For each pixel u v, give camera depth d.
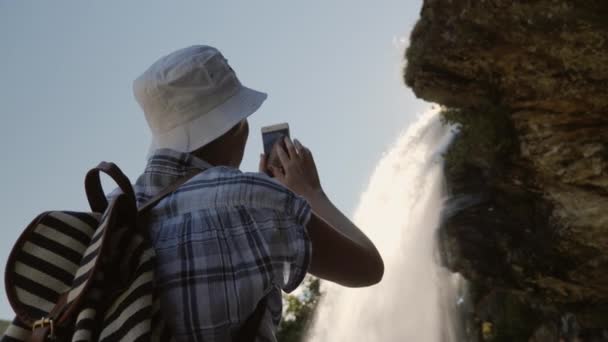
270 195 1.81
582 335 12.94
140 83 1.96
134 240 1.71
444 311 16.95
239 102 1.97
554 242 10.73
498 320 16.31
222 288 1.70
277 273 1.75
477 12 9.20
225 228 1.77
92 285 1.63
